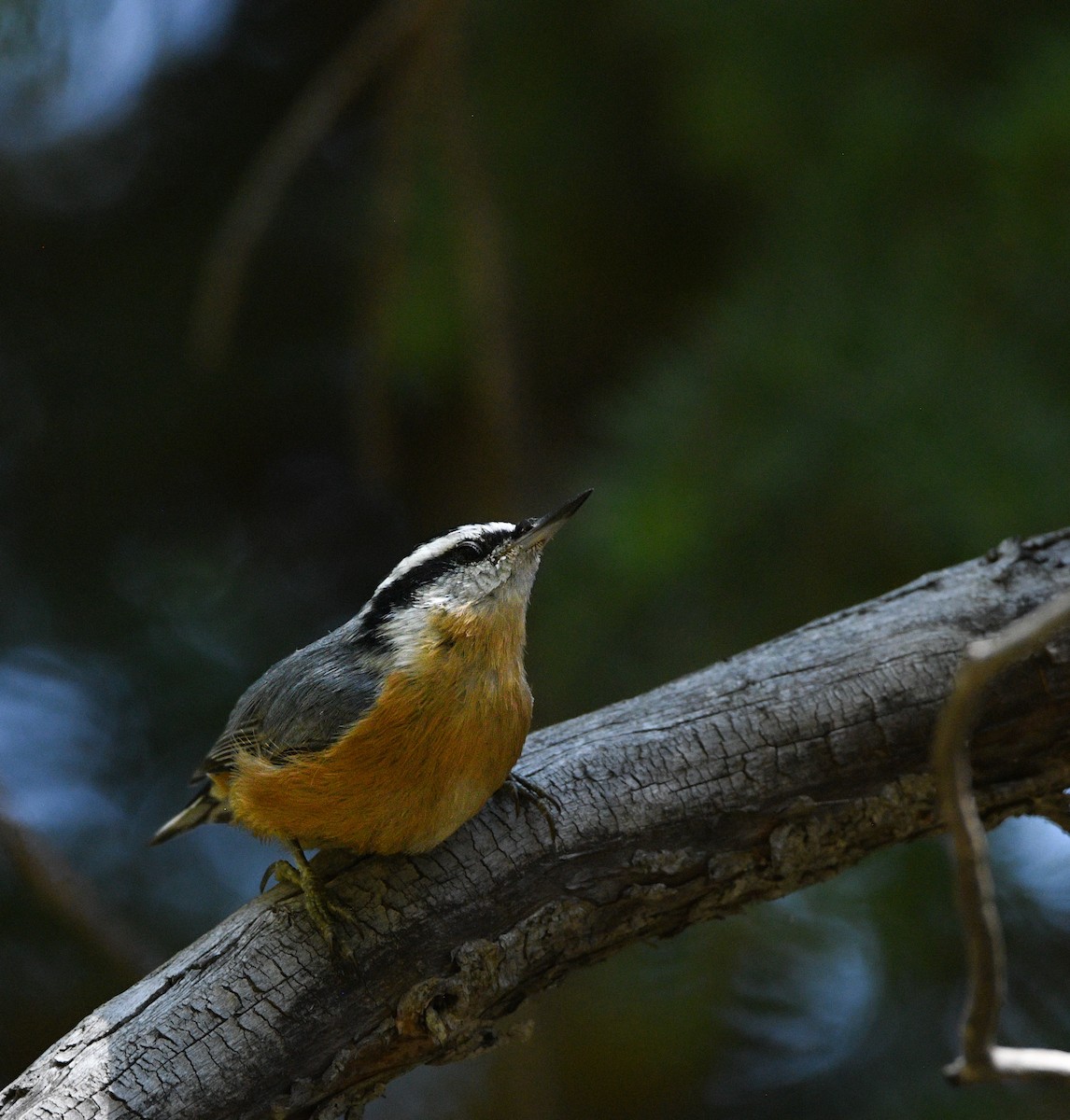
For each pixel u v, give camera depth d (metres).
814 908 8.76
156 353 11.32
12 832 7.84
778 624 8.59
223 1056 5.92
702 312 9.87
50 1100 5.74
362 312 9.84
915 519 8.24
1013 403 8.21
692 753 6.73
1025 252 8.43
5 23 10.03
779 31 9.09
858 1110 9.05
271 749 6.65
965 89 8.90
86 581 11.26
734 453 8.45
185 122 11.59
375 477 9.59
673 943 8.92
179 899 10.23
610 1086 9.41
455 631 6.56
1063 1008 8.84
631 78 10.23
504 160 10.29
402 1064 6.23
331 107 8.76
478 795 6.43
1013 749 6.66
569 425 11.16
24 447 11.34
